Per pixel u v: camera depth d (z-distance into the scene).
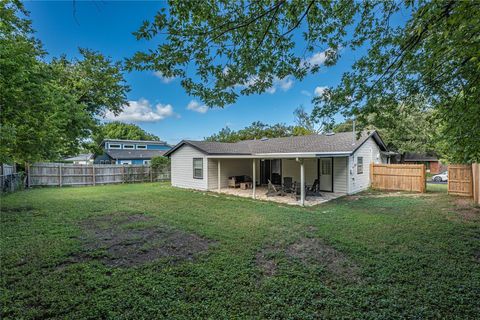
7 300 2.89
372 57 3.88
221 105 3.98
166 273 3.62
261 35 3.14
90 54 14.73
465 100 3.47
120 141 31.45
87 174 16.97
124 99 16.52
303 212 7.68
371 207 8.40
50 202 9.31
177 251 4.52
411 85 3.93
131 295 3.03
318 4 2.98
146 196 11.14
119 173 18.34
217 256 4.23
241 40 3.15
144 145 33.81
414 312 2.67
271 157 10.36
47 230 5.62
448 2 2.40
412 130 19.45
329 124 4.62
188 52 2.96
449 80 3.66
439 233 5.32
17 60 5.63
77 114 9.95
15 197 10.62
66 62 14.38
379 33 3.68
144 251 4.52
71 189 14.05
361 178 12.92
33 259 4.04
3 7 4.77
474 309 2.71
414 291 3.08
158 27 2.68
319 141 14.20
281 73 3.73
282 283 3.33
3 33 5.59
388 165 13.08
